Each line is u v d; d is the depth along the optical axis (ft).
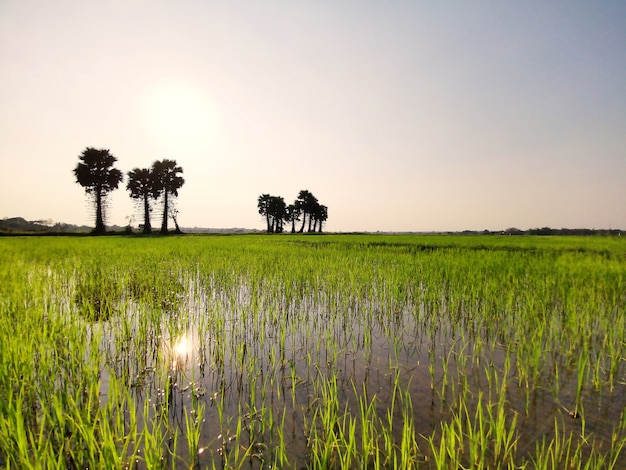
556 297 22.20
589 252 48.93
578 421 9.58
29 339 13.11
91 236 129.70
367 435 8.57
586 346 13.75
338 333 17.39
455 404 10.48
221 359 13.88
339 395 11.21
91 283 27.09
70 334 13.17
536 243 71.51
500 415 8.39
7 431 8.04
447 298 22.98
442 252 49.57
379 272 30.68
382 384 11.98
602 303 20.31
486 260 36.94
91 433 7.81
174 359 13.96
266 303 22.67
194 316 20.06
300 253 49.98
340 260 39.70
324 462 7.46
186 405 10.63
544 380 12.03
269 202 240.53
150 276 30.19
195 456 8.25
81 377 11.28
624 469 7.66
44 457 7.31
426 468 8.02
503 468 7.84
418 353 14.78
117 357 13.76
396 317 20.06
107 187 150.71
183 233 176.45
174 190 171.83
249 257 43.50
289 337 16.90
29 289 23.48
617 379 12.01
